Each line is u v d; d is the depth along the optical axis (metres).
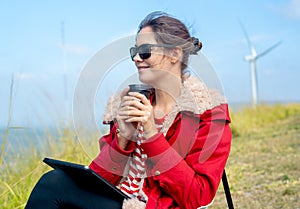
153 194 2.02
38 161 4.76
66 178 2.02
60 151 5.13
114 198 2.01
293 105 16.67
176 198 1.98
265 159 6.34
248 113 13.46
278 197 4.13
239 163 6.18
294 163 5.76
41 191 2.00
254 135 9.96
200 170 2.00
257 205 3.93
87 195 1.99
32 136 5.05
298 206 3.78
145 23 2.11
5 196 3.93
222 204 4.11
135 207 1.97
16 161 4.75
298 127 10.38
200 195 1.96
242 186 4.71
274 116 13.98
